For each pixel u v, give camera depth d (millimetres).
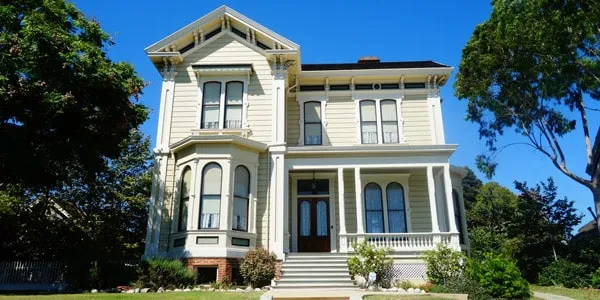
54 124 15250
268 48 19375
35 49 14133
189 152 16984
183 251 15508
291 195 19719
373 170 19906
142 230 25422
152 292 12914
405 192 19688
